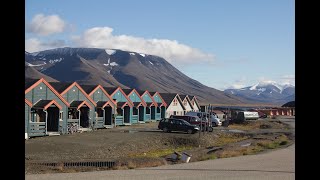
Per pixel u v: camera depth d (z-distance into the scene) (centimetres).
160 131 4641
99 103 5072
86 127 4738
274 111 10881
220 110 9656
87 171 1767
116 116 5534
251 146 3145
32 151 2716
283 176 1580
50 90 4081
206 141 3909
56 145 3094
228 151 2736
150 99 6919
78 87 4634
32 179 1441
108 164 2088
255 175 1600
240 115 7125
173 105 7894
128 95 6188
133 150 3212
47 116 4134
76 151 2833
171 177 1520
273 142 3500
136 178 1486
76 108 4469
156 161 2130
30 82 3919
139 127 5416
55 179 1444
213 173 1647
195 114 5769
